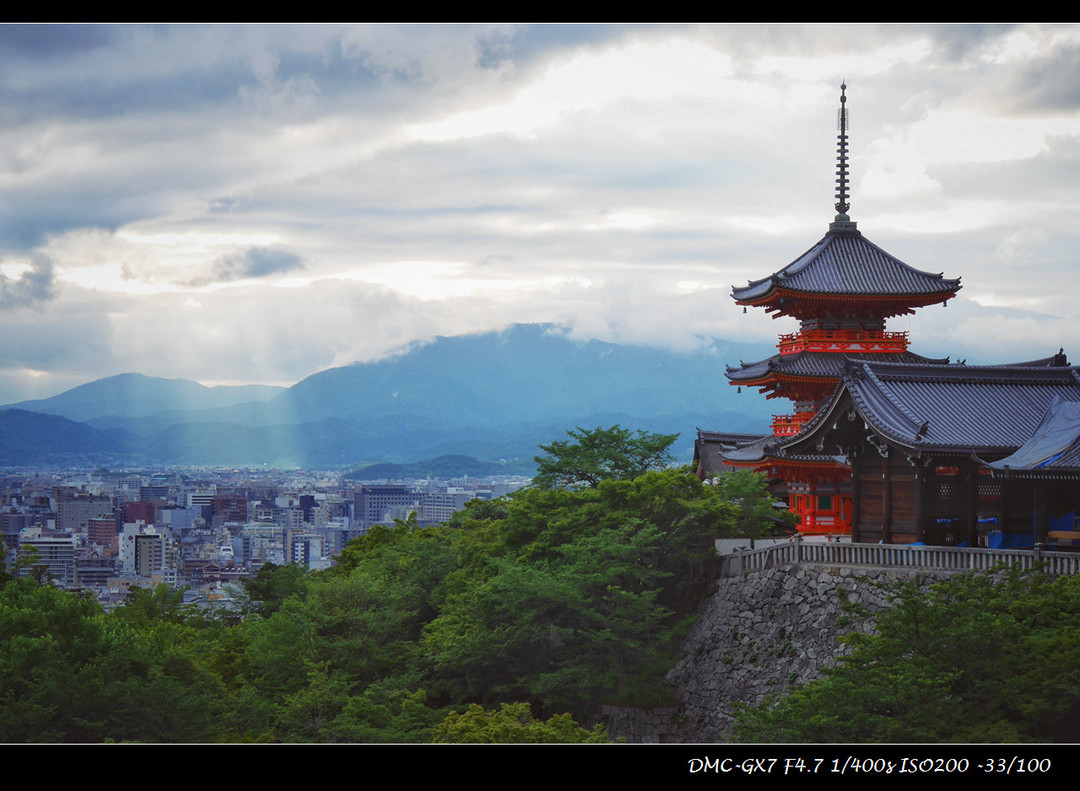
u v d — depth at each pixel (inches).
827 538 2596.0
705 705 2250.2
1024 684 1583.4
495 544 2859.3
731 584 2373.3
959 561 1964.8
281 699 2674.7
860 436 2352.4
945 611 1665.8
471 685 2583.7
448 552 3196.4
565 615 2504.9
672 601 2561.5
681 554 2529.5
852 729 1625.2
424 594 3102.9
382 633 2829.7
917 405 2322.8
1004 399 2389.3
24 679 2249.0
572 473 3063.5
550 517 2723.9
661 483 2568.9
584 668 2377.0
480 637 2477.9
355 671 2741.1
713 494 2623.0
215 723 2361.0
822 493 2783.0
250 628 3351.4
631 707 2346.2
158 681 2271.2
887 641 1688.0
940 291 3282.5
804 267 3366.1
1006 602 1710.1
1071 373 2482.8
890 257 3457.2
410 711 2282.2
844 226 3543.3
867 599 2034.9
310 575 4645.7
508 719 1866.4
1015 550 1900.8
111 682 2252.7
